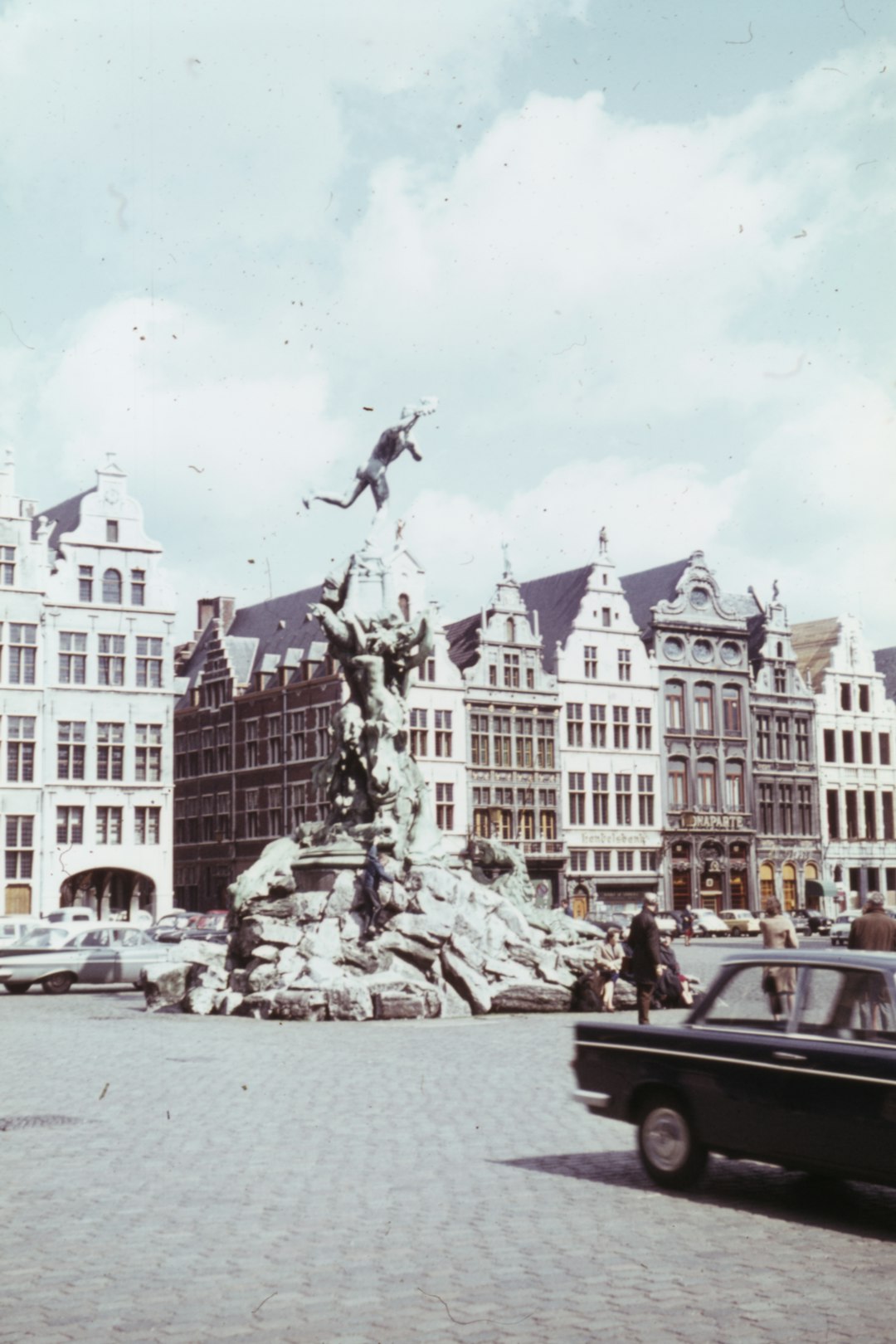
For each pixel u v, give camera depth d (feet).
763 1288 29.22
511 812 287.07
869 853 349.61
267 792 290.35
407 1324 26.89
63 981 138.72
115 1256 31.94
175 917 199.93
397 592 276.62
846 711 351.05
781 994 38.11
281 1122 51.11
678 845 313.73
